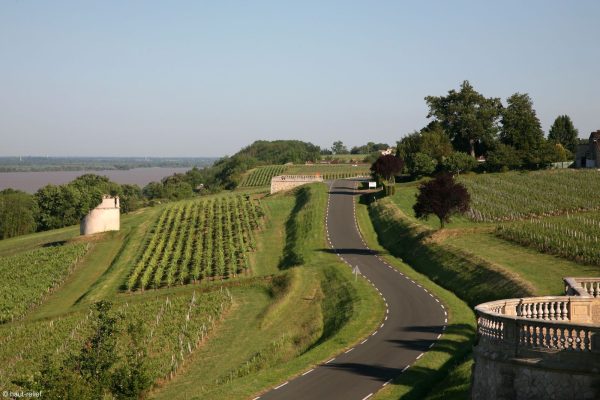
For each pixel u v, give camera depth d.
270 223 127.00
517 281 61.88
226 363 58.66
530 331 22.70
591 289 34.47
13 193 192.62
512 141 160.50
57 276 104.44
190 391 52.16
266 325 68.06
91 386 47.50
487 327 24.41
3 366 65.81
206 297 81.56
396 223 107.00
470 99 173.25
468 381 36.12
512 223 92.25
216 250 110.12
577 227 85.62
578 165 157.38
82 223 131.50
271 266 99.31
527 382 22.52
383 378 40.94
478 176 146.88
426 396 37.22
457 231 89.31
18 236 172.50
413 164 153.12
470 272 70.88
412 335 50.94
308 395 38.72
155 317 75.06
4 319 86.69
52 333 73.94
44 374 47.00
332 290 73.19
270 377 43.12
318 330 61.78
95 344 52.50
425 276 77.56
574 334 21.81
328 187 154.12
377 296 65.50
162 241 117.06
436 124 174.00
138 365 51.12
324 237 105.56
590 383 21.28
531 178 138.88
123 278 99.56
